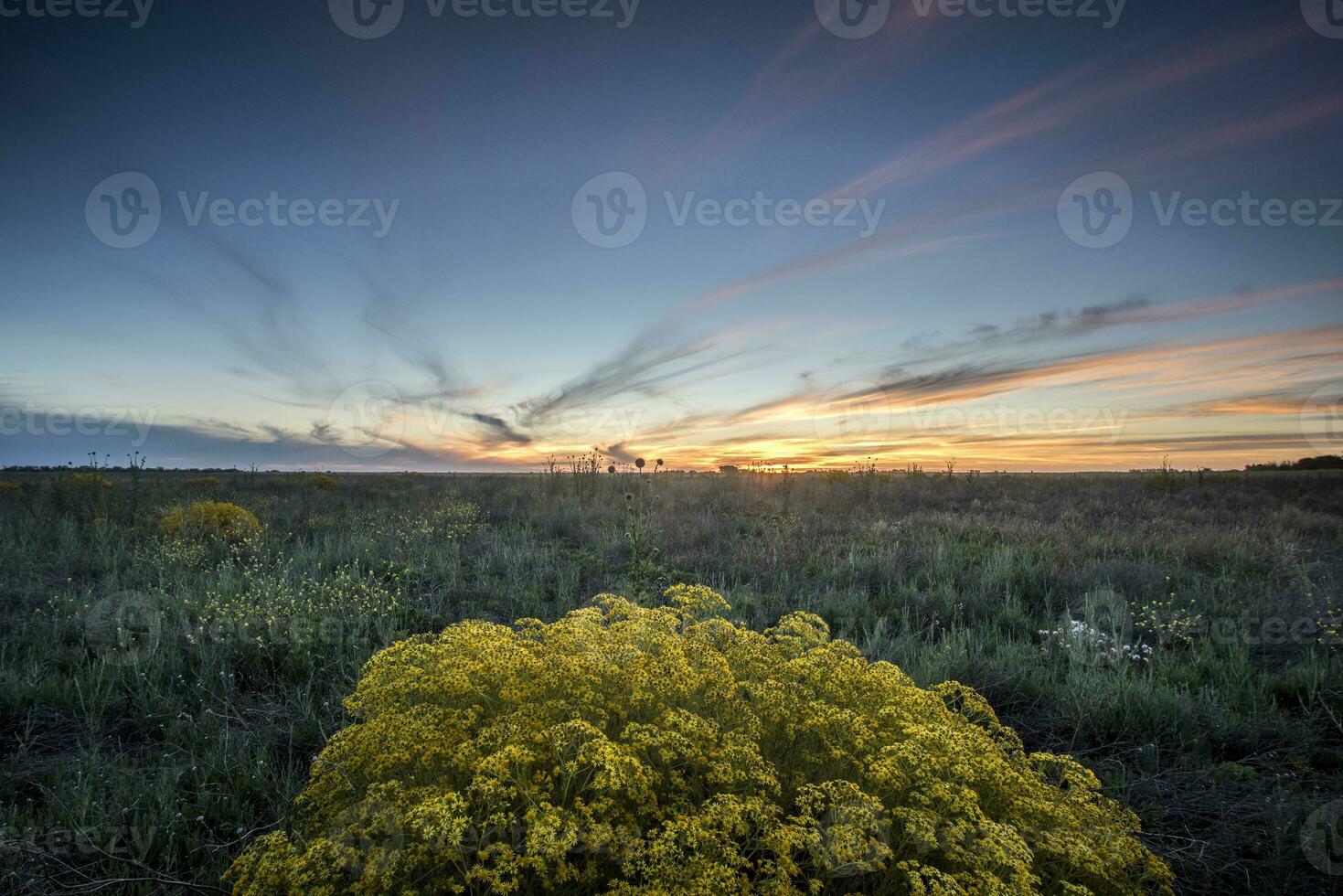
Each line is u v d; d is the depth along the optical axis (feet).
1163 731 14.64
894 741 9.28
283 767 12.91
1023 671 17.35
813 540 36.17
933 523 43.19
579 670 9.31
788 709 9.39
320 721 13.89
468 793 7.34
